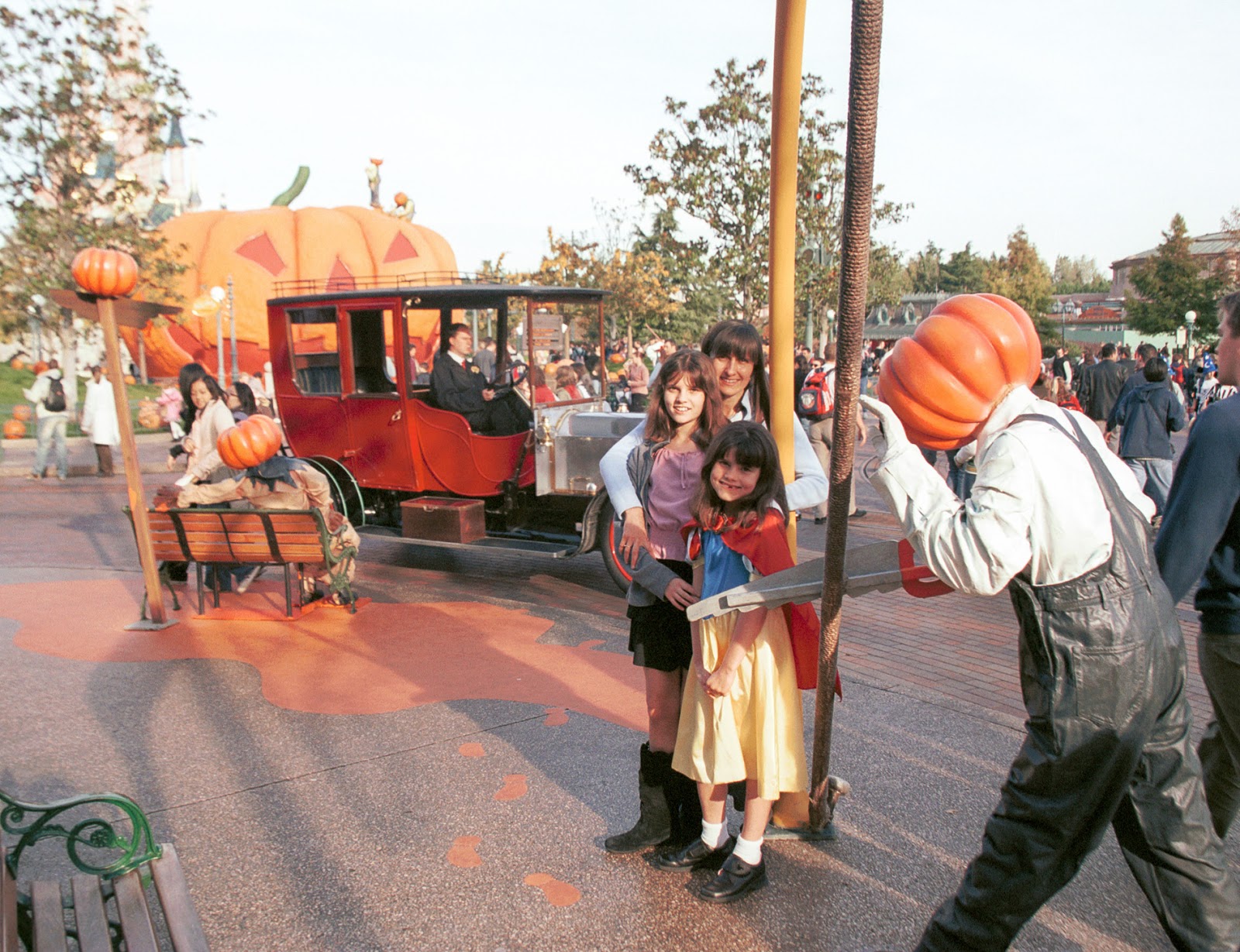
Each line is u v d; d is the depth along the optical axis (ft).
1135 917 9.59
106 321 19.10
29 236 58.29
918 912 9.71
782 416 10.46
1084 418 7.76
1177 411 27.48
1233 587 8.52
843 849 10.87
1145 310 169.99
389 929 9.46
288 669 17.28
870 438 53.62
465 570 26.40
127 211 65.10
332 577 20.89
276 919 9.62
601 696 15.74
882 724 14.43
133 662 17.80
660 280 122.01
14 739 14.23
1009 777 7.51
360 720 14.83
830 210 59.06
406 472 25.95
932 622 20.36
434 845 11.02
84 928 7.51
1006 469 7.03
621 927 9.46
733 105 56.29
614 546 22.29
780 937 9.32
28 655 18.30
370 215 81.46
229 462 19.75
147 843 8.38
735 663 9.17
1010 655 17.99
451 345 25.67
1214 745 9.39
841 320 7.69
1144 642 7.02
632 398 35.63
